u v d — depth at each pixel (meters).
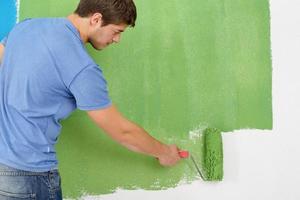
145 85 1.82
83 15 1.32
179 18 1.86
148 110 1.82
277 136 1.90
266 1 1.93
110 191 1.77
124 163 1.79
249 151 1.87
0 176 1.25
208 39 1.88
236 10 1.91
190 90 1.85
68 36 1.28
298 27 1.94
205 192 1.82
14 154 1.25
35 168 1.28
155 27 1.84
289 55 1.93
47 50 1.26
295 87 1.92
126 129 1.34
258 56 1.91
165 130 1.82
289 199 1.89
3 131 1.28
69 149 1.76
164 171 1.81
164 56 1.84
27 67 1.26
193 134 1.84
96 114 1.28
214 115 1.86
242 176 1.86
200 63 1.87
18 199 1.25
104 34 1.34
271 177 1.88
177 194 1.81
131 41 1.82
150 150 1.49
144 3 1.84
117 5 1.28
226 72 1.88
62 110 1.33
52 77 1.25
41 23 1.33
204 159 1.82
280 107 1.91
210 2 1.89
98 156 1.78
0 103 1.31
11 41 1.34
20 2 1.76
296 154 1.91
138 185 1.79
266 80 1.91
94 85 1.24
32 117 1.28
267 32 1.92
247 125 1.88
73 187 1.75
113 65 1.80
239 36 1.90
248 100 1.89
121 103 1.80
